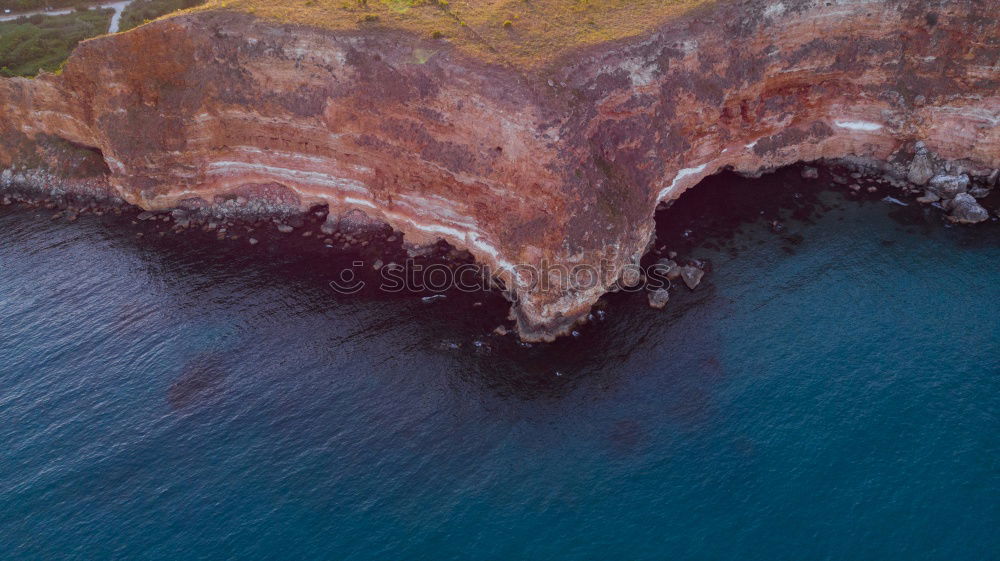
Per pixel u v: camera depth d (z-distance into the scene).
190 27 66.19
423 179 62.16
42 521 44.28
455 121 57.56
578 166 55.19
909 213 66.31
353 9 67.56
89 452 48.72
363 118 61.94
